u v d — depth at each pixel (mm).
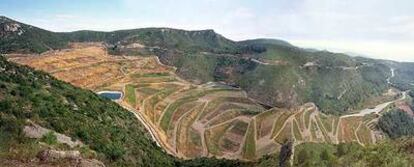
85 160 67188
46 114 112125
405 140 100312
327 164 109375
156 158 155000
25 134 82562
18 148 63719
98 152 103812
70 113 128000
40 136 86188
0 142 67250
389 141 103750
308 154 142000
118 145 123688
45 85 157375
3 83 126562
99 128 131125
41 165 57188
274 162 161875
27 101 117125
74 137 104812
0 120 85312
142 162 133625
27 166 55094
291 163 143625
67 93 160500
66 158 64000
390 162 86875
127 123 189625
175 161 185875
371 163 91500
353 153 106250
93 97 188750
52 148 70562
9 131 82438
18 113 101312
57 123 106500
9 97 115500
